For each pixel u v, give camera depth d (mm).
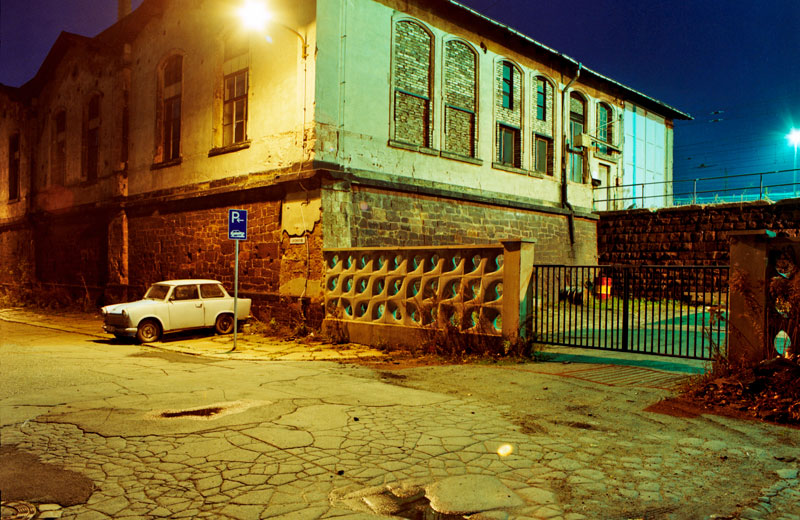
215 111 15938
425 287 10570
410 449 4648
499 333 9477
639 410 5898
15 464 4184
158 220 18031
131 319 11664
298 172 13164
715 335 11859
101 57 21094
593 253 22891
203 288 13125
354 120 13922
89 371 8219
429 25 16062
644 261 21688
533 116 20062
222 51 15820
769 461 4355
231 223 11180
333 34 13477
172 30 17828
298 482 3918
